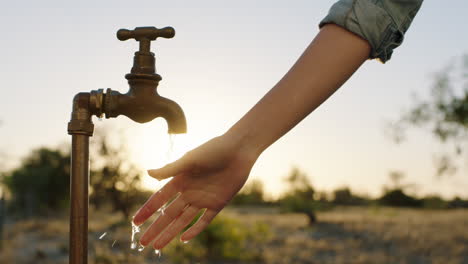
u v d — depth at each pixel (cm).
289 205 2422
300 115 81
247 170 82
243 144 80
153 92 106
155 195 84
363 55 82
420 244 1322
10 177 2980
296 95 81
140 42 105
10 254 1057
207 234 1116
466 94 1401
